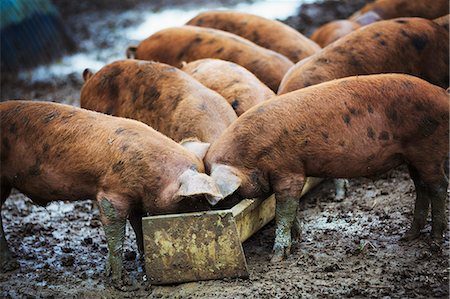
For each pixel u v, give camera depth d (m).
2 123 9.45
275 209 9.55
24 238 10.62
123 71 11.49
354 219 10.44
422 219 9.63
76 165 9.05
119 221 8.91
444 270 8.84
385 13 15.58
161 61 14.16
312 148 9.07
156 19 23.25
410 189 11.20
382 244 9.59
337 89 9.24
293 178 9.19
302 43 14.39
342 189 11.23
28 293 8.95
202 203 8.80
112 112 11.43
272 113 9.20
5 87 18.08
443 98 9.28
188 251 8.73
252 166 9.16
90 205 11.77
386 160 9.31
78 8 24.62
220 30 15.03
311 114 9.12
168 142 9.04
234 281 8.77
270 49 14.48
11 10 19.53
